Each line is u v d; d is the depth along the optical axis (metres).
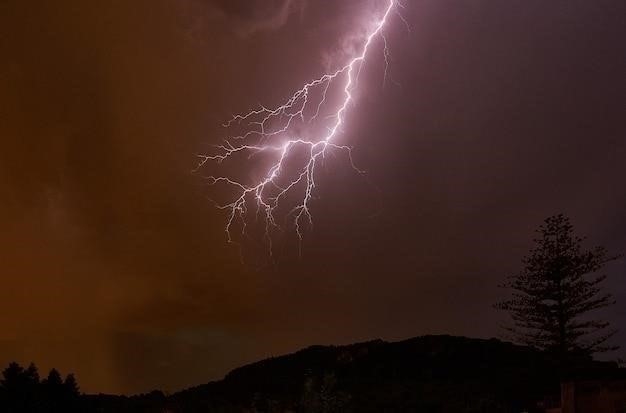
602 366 18.78
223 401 19.11
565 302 22.41
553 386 17.17
